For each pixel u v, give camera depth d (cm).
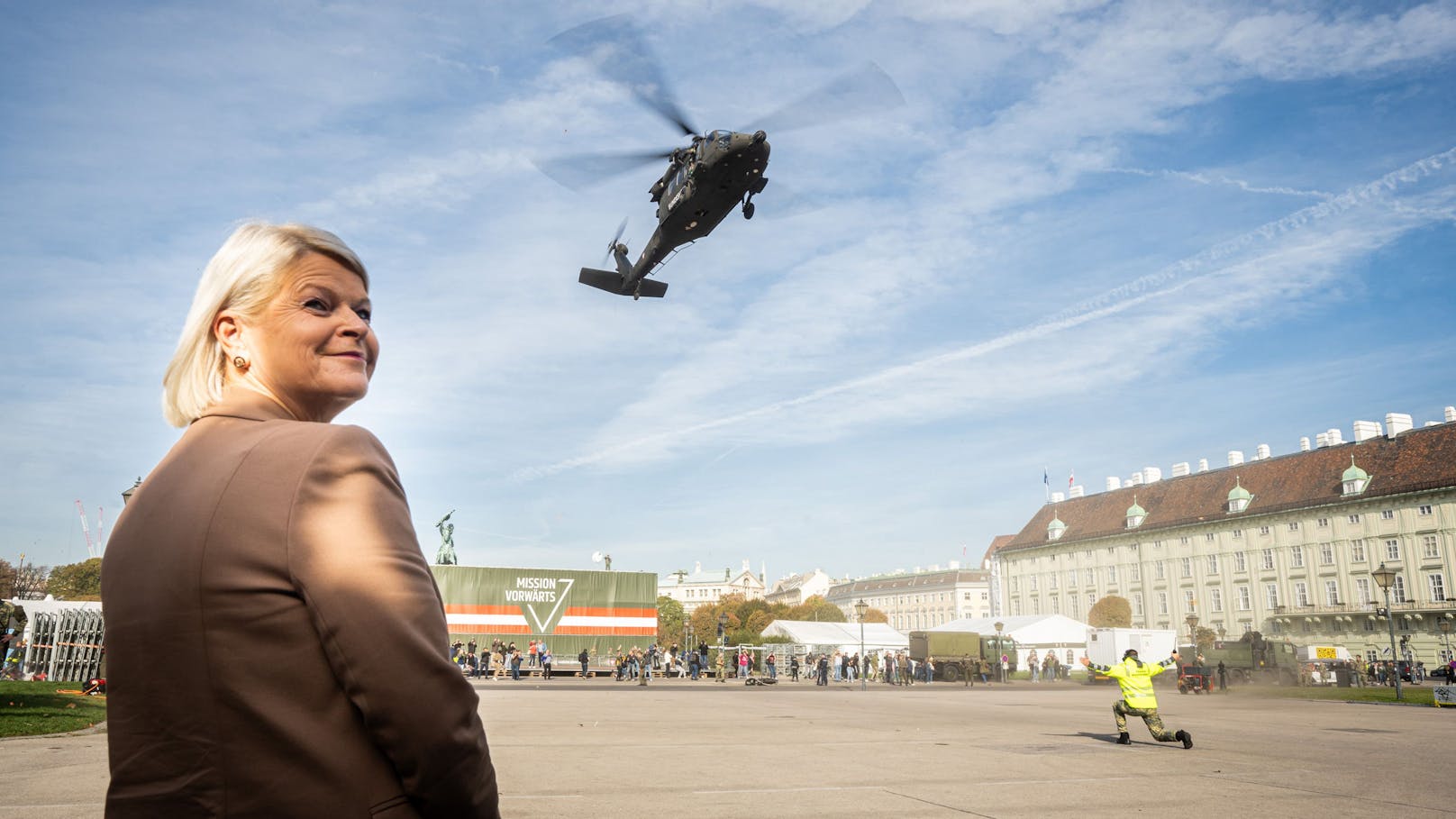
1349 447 8756
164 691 106
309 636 104
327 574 103
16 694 1827
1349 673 4581
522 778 910
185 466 117
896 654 5403
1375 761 1170
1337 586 8256
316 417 138
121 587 114
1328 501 8400
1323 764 1134
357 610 102
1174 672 5128
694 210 1673
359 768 104
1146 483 11031
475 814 110
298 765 102
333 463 112
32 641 2702
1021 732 1612
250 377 133
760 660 5619
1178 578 9750
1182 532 9775
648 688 3456
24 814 657
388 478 118
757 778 929
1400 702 2888
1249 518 9088
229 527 107
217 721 103
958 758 1155
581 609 4712
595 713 1934
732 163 1588
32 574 8288
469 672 4184
